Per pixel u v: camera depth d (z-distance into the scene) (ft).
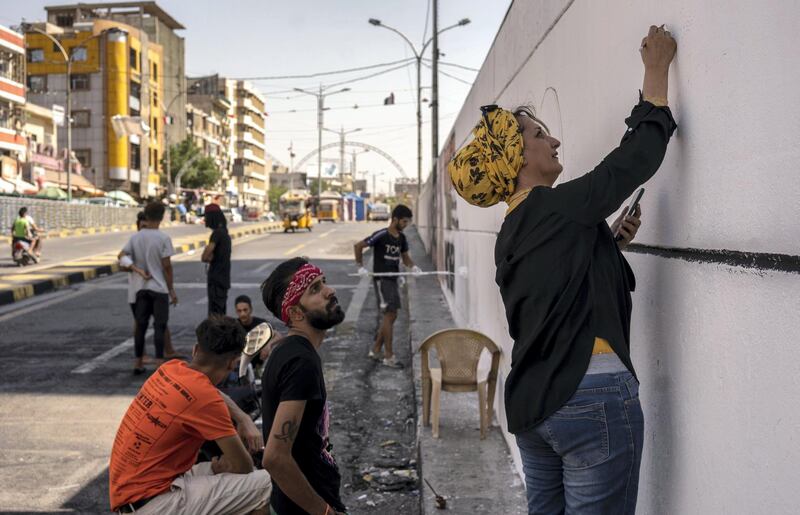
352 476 16.29
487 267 19.25
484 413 16.26
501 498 12.71
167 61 254.27
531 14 13.71
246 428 11.83
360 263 27.02
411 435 19.06
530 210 6.29
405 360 27.89
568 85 10.56
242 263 69.10
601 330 5.95
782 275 4.45
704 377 5.70
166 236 25.93
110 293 48.16
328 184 467.52
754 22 4.85
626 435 5.85
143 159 208.95
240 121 376.68
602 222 6.39
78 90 196.44
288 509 7.94
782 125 4.46
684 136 6.16
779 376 4.49
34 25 195.42
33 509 14.20
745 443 4.96
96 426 19.53
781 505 4.45
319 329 7.97
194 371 9.67
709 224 5.59
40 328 34.94
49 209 123.34
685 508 6.08
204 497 9.37
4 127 138.31
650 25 6.98
